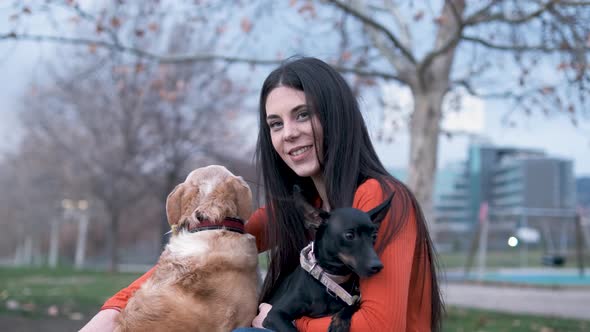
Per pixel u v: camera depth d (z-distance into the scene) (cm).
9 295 1180
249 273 316
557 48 776
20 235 5425
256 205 360
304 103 301
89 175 2909
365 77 1009
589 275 2548
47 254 5875
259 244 357
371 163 297
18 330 802
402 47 829
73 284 1612
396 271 256
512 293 1700
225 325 297
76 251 5631
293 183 332
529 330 868
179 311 295
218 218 318
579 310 1273
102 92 2452
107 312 323
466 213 7612
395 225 266
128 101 2367
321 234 279
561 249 2783
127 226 4156
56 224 4572
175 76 1864
